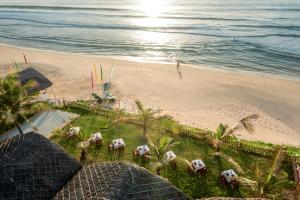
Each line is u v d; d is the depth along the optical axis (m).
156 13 101.06
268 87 40.25
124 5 125.06
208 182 20.42
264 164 22.33
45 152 17.00
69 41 67.06
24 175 15.42
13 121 22.89
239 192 19.50
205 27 76.62
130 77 43.91
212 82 42.03
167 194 14.05
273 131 29.61
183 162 21.89
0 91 22.53
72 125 28.08
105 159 22.86
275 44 59.69
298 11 95.75
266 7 106.62
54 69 48.09
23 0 149.50
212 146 24.55
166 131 26.66
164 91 38.88
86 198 13.62
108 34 72.25
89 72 46.38
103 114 30.38
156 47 61.00
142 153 22.77
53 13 105.12
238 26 76.50
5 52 58.81
